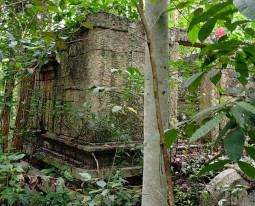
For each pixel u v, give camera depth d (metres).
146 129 1.83
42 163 4.25
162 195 1.76
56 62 4.34
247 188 2.66
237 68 1.19
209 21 0.88
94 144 3.37
